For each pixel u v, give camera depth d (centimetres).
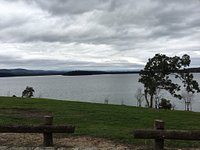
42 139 956
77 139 970
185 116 1755
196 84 4931
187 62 4853
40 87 17912
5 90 14238
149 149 859
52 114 1575
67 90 14350
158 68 4922
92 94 11438
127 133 1058
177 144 923
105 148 859
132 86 18212
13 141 930
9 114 1521
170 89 5016
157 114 1770
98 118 1482
